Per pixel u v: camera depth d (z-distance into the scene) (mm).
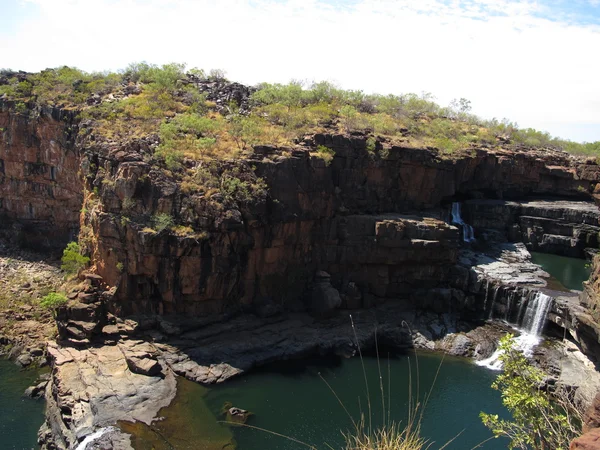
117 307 42031
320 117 57031
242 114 58219
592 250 57312
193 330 42375
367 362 41906
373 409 34844
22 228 60594
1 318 44906
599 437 9570
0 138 60344
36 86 61688
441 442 30641
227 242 43125
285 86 66500
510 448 15984
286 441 31453
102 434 30656
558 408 24547
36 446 31734
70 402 33156
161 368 37469
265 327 44469
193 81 64625
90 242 44625
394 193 54594
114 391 34438
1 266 54625
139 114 52188
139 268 41781
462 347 44219
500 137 71750
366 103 68812
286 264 47906
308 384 38188
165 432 31453
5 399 35969
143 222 41562
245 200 43625
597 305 37281
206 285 43000
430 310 49031
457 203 62406
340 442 31328
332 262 49406
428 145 57719
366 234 49062
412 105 74688
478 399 36250
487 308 48250
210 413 33844
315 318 46844
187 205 42094
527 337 44562
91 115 53344
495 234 60562
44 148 58688
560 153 71375
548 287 47281
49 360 39281
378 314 48188
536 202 64562
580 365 39250
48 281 52281
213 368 38594
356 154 51469
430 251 48594
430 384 38594
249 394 36406
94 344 39688
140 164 42250
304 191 47094
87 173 46344
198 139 48375
